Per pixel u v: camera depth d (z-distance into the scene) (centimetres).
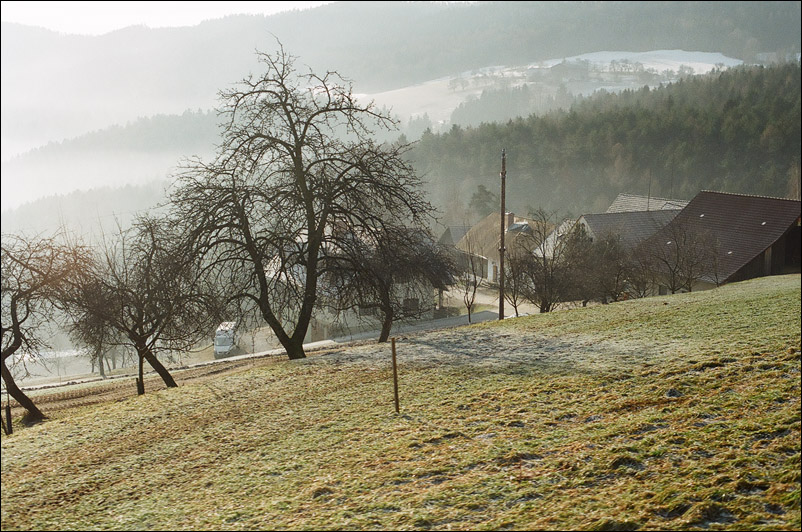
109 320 2534
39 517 1089
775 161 13025
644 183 13638
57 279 2473
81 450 1423
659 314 2430
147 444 1430
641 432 1158
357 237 2664
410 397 1602
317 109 2455
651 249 4878
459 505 955
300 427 1449
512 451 1148
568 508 905
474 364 1898
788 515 804
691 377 1467
